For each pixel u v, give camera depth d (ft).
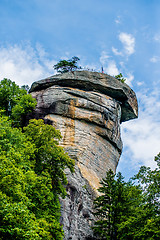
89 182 116.67
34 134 92.58
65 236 87.61
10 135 80.94
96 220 105.70
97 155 135.44
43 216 71.31
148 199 81.87
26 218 54.54
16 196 57.62
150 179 85.35
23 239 51.88
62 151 93.09
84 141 133.49
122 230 85.81
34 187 73.00
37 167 86.43
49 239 64.54
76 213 97.86
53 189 85.92
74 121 139.13
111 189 102.37
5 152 67.10
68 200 97.19
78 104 143.13
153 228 75.15
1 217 51.44
